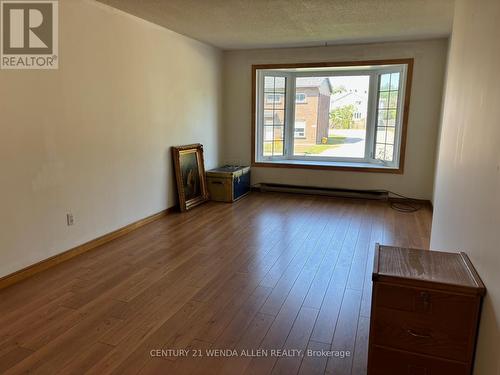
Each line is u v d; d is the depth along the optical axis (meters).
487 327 1.37
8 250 2.73
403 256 1.79
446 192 2.43
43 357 1.98
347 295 2.67
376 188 5.54
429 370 1.59
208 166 5.65
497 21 1.48
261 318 2.37
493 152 1.42
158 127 4.40
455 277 1.55
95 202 3.52
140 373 1.87
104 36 3.46
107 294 2.65
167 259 3.29
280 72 6.03
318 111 6.14
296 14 3.73
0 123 2.60
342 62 5.35
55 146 3.04
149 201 4.35
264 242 3.74
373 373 1.67
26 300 2.55
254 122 5.92
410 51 5.03
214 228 4.18
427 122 5.12
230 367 1.92
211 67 5.51
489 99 1.53
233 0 3.29
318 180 5.81
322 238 3.88
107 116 3.58
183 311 2.44
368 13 3.69
